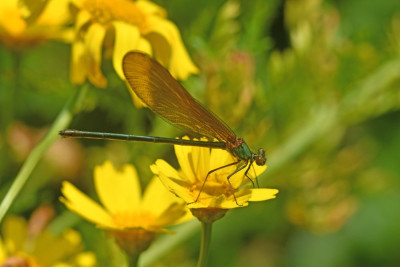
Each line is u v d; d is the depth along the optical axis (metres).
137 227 0.58
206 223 0.57
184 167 0.58
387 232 0.83
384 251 0.83
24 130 0.66
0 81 0.68
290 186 0.70
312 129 0.69
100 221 0.59
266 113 0.66
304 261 0.80
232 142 0.60
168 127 0.66
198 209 0.57
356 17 0.77
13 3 0.63
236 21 0.68
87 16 0.62
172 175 0.58
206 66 0.65
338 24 0.68
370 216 0.83
